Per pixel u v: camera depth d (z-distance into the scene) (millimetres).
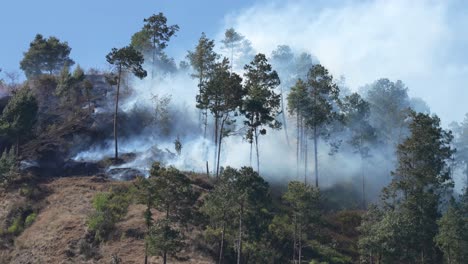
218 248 68000
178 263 63969
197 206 74562
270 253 68312
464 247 70812
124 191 79375
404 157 82250
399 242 70625
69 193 79125
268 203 66188
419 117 83375
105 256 65375
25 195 78688
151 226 61219
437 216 79438
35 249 67500
